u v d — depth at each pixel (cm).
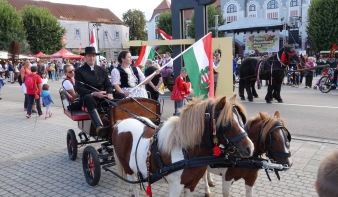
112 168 595
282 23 2506
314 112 1021
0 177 574
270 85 1235
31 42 4262
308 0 4450
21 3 4969
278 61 1205
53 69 3014
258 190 475
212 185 495
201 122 299
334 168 122
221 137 295
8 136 879
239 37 4422
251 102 1277
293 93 1513
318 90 1611
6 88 2270
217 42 873
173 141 314
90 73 552
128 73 570
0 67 2653
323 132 785
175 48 956
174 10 920
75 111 597
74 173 581
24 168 618
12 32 3784
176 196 320
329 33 3431
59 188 516
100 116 516
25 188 521
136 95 568
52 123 1034
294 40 4084
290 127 846
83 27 5253
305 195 453
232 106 298
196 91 625
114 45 5650
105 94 512
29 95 1142
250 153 285
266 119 355
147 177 338
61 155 692
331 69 1625
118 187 511
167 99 1434
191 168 310
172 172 313
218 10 4356
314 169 543
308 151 639
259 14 4903
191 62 616
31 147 764
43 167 619
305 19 4369
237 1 4991
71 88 608
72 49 5141
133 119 416
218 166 352
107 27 5538
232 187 492
